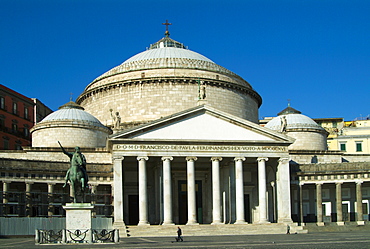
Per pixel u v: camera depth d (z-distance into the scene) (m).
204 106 84.12
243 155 84.38
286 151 85.81
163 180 82.06
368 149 145.75
